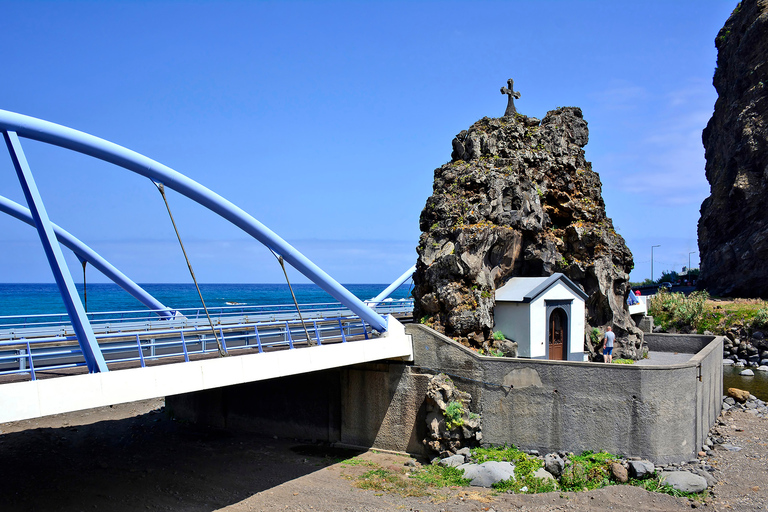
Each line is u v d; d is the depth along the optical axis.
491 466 19.73
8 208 23.02
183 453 24.36
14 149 14.01
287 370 18.67
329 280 20.77
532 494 18.47
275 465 22.59
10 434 28.02
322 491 19.69
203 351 19.06
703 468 19.77
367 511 17.94
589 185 30.53
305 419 26.03
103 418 31.59
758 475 19.69
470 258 25.14
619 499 17.75
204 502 19.03
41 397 12.77
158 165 17.55
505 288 26.62
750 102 70.06
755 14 72.19
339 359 20.50
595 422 20.12
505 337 25.67
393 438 23.52
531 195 27.78
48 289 164.75
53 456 24.19
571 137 31.16
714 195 75.94
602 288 28.92
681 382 20.00
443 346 22.73
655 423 19.58
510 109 30.05
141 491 20.02
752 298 63.16
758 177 67.69
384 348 22.34
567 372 20.52
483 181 26.53
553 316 26.34
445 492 19.11
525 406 21.11
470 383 22.08
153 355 17.91
